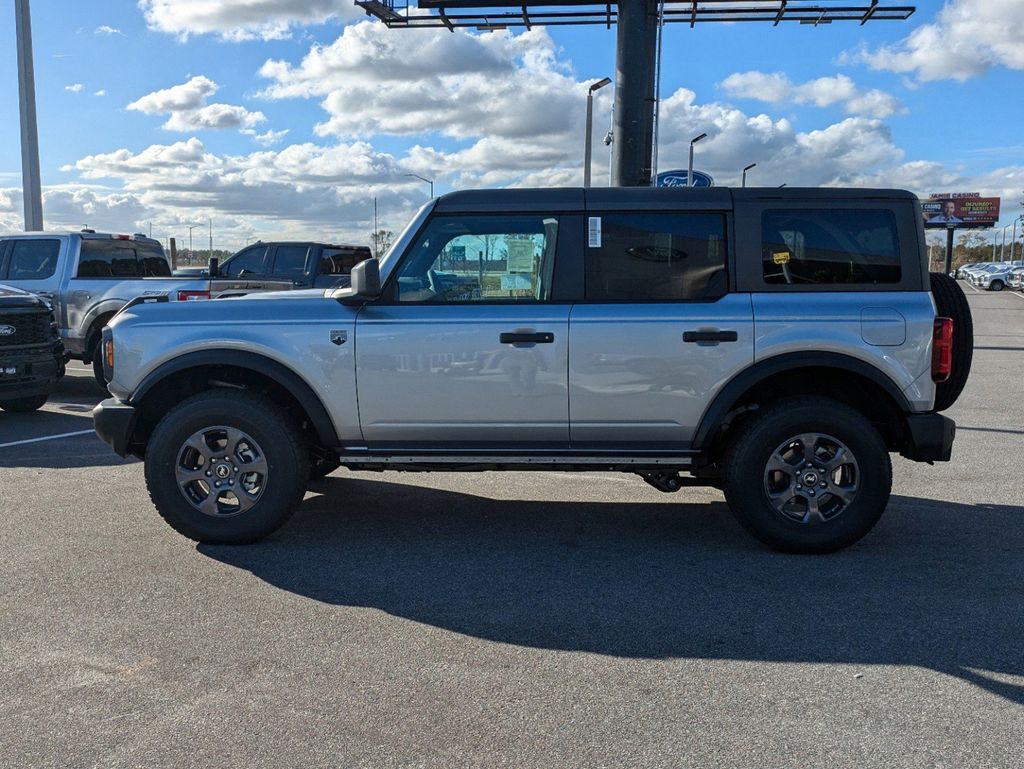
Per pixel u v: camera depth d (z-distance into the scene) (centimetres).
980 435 903
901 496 655
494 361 505
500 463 522
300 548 524
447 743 304
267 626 405
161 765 290
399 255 517
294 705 331
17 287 1146
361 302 517
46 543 525
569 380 504
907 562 500
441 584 464
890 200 504
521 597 446
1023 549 525
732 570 488
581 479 715
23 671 358
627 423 509
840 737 309
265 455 514
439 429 516
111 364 525
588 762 293
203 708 329
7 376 934
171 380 544
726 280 505
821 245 505
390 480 708
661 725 317
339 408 515
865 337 494
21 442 841
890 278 504
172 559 499
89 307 1115
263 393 530
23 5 1692
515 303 512
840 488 508
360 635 396
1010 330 2400
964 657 375
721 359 498
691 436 511
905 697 339
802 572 484
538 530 566
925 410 503
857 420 499
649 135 1027
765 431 501
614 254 509
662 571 486
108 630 399
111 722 318
